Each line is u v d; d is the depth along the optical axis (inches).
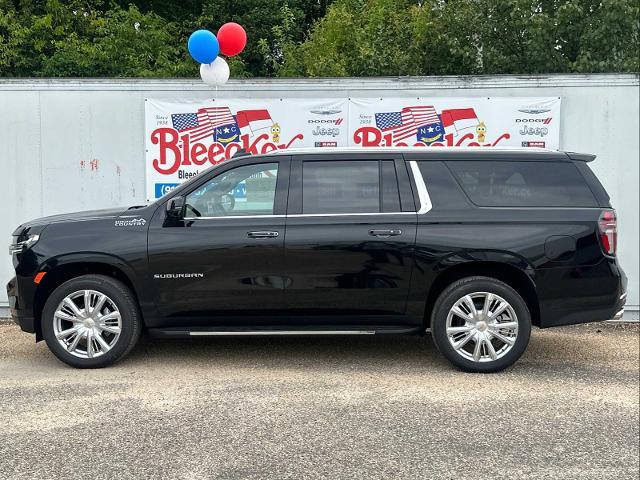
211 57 318.7
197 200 239.0
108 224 236.4
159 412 195.3
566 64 498.3
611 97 318.3
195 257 231.9
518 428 185.2
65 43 722.2
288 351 266.8
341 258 231.1
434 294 238.7
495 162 239.0
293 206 236.1
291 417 191.9
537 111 322.3
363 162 240.2
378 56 560.1
